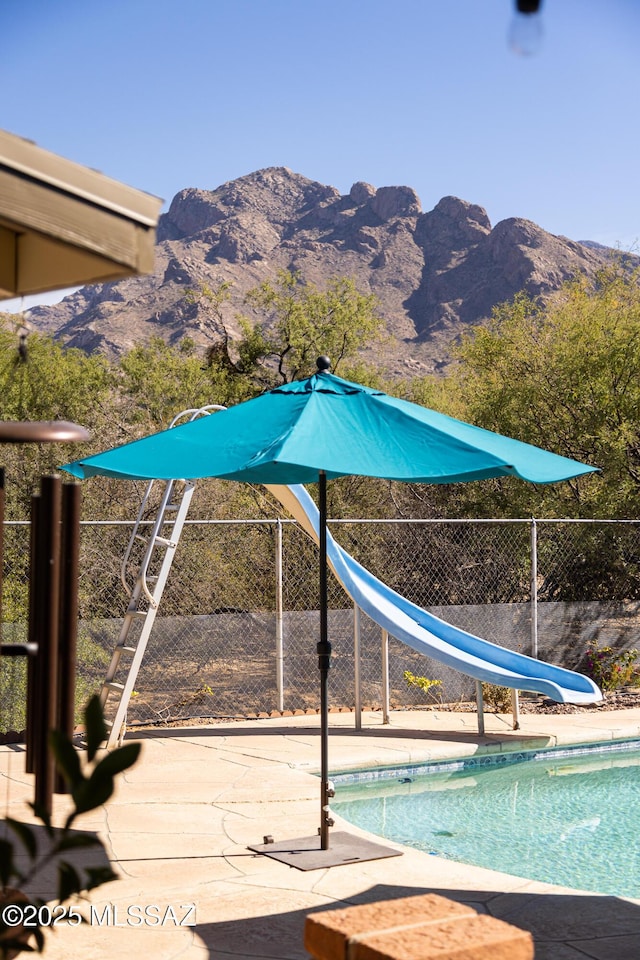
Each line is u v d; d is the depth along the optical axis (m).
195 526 16.20
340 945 2.99
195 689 13.34
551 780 9.01
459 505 18.89
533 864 6.56
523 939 2.97
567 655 13.59
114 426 25.14
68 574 3.33
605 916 5.15
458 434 6.13
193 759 8.94
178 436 6.29
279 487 10.23
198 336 108.19
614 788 8.73
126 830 6.78
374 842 6.49
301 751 9.26
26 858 6.03
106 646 13.84
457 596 17.56
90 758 2.29
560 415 19.39
